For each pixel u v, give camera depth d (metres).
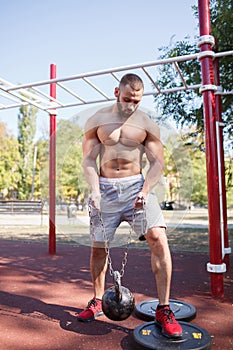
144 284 3.08
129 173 1.90
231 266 3.82
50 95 4.45
